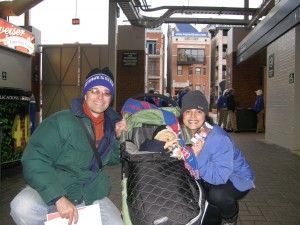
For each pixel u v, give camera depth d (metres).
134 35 17.33
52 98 17.62
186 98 2.98
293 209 4.87
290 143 10.14
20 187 5.86
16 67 7.64
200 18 18.20
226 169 2.81
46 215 2.42
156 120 2.94
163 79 60.75
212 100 36.19
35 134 2.42
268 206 4.99
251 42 14.50
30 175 2.29
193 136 3.01
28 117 7.07
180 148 2.55
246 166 3.11
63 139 2.42
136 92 17.34
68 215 2.25
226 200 3.02
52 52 17.59
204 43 65.69
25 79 7.97
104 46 17.28
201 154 2.81
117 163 2.94
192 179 2.48
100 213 2.50
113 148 2.85
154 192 2.26
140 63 17.33
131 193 2.31
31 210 2.44
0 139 4.91
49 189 2.25
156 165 2.42
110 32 12.62
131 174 2.41
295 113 9.84
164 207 2.21
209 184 3.07
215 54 63.91
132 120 2.96
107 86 2.55
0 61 7.07
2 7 13.03
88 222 2.39
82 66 17.38
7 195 5.39
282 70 10.80
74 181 2.48
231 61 18.64
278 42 11.16
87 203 2.57
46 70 17.66
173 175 2.36
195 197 2.35
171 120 2.97
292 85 9.92
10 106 6.54
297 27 9.63
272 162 8.25
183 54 65.56
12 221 4.28
